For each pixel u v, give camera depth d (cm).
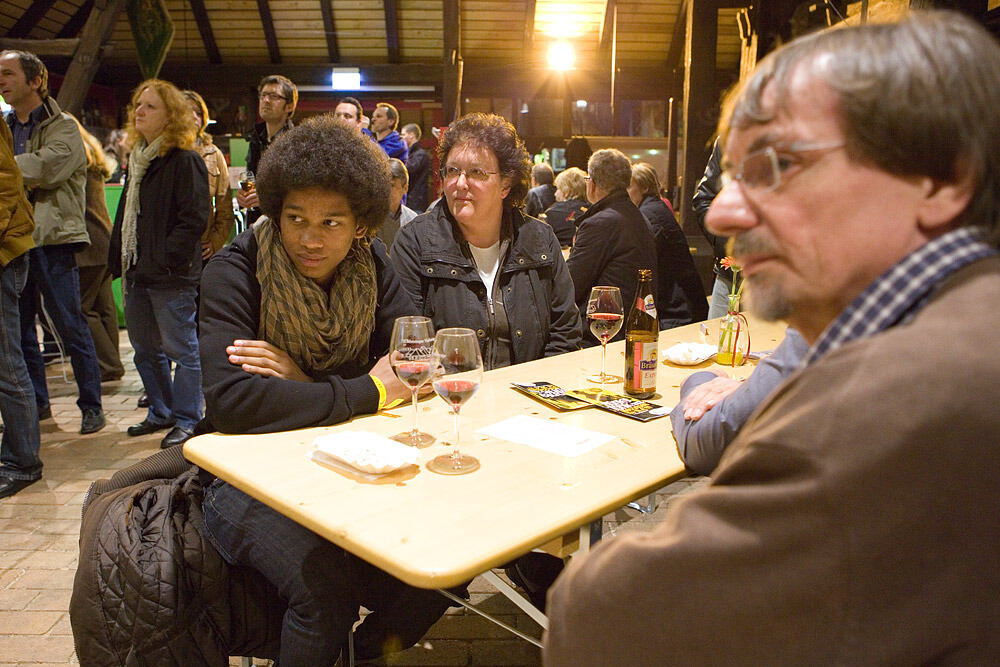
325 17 1197
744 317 217
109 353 505
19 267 313
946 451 56
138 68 1280
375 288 187
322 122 172
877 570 58
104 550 154
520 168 236
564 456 146
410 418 169
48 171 367
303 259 171
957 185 66
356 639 191
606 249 327
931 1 341
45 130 370
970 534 56
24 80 365
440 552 107
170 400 402
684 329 268
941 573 57
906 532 57
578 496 127
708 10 677
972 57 64
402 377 152
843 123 66
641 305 185
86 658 151
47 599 243
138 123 356
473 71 1283
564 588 80
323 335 178
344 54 1273
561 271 254
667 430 162
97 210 478
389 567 106
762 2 622
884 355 60
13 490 320
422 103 1328
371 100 1331
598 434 159
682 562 67
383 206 177
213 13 1194
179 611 152
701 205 394
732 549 64
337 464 141
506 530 114
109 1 759
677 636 68
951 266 66
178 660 152
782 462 62
